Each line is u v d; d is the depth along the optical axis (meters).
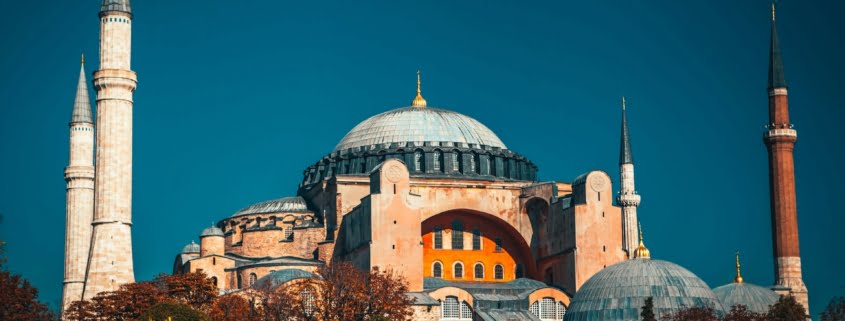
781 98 166.38
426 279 148.88
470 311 144.25
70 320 128.62
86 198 158.88
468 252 157.38
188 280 130.00
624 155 178.00
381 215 142.62
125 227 138.38
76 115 160.88
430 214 154.75
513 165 167.12
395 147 163.25
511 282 151.25
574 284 146.88
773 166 164.62
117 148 139.12
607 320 129.50
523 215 158.25
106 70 140.00
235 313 127.56
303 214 164.25
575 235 147.50
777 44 169.00
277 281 139.12
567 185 158.88
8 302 126.69
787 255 161.38
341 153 167.88
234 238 165.00
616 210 149.75
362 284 131.12
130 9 143.00
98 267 135.75
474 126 170.50
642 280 131.50
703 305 129.00
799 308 127.00
